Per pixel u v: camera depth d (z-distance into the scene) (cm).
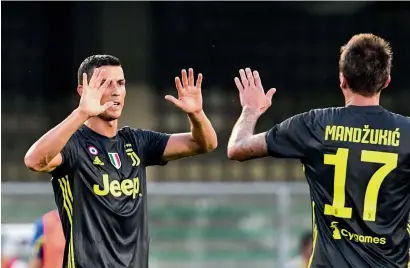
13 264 3381
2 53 5303
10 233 3406
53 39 5334
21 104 5288
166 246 3822
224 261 3816
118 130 1939
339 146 1700
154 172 5050
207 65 5425
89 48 5288
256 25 5475
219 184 3838
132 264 1848
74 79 5334
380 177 1684
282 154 1734
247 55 5462
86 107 1755
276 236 3794
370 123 1703
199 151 1961
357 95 1720
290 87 5444
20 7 5309
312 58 5466
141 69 5219
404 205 1700
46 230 2653
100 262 1825
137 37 5212
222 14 5444
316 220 1712
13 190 3709
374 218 1680
